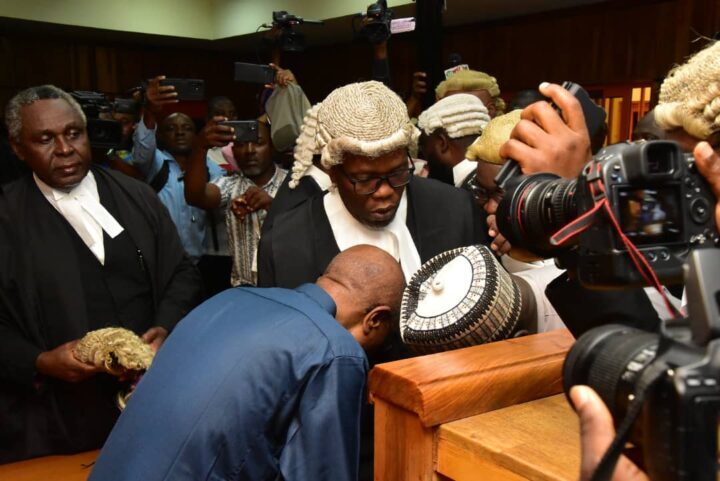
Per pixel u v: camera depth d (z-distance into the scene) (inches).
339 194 46.6
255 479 33.7
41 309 57.5
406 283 41.2
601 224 17.5
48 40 190.7
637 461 19.2
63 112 58.0
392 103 43.7
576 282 22.7
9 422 57.2
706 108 23.1
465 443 22.2
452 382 23.3
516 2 136.0
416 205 48.2
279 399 33.2
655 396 13.7
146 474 33.2
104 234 60.2
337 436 33.3
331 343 33.9
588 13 135.4
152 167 97.8
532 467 19.8
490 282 31.3
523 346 26.9
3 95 185.8
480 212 50.3
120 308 60.6
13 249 57.2
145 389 36.2
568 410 24.4
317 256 46.1
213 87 219.3
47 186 58.9
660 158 17.8
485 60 159.2
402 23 91.8
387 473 25.4
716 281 14.2
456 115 69.6
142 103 97.2
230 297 38.8
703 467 13.1
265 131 90.7
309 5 162.2
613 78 132.1
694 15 116.6
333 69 203.3
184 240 99.2
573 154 23.2
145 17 184.2
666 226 17.6
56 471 55.0
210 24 195.3
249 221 80.6
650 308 23.2
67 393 57.6
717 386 13.1
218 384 33.2
